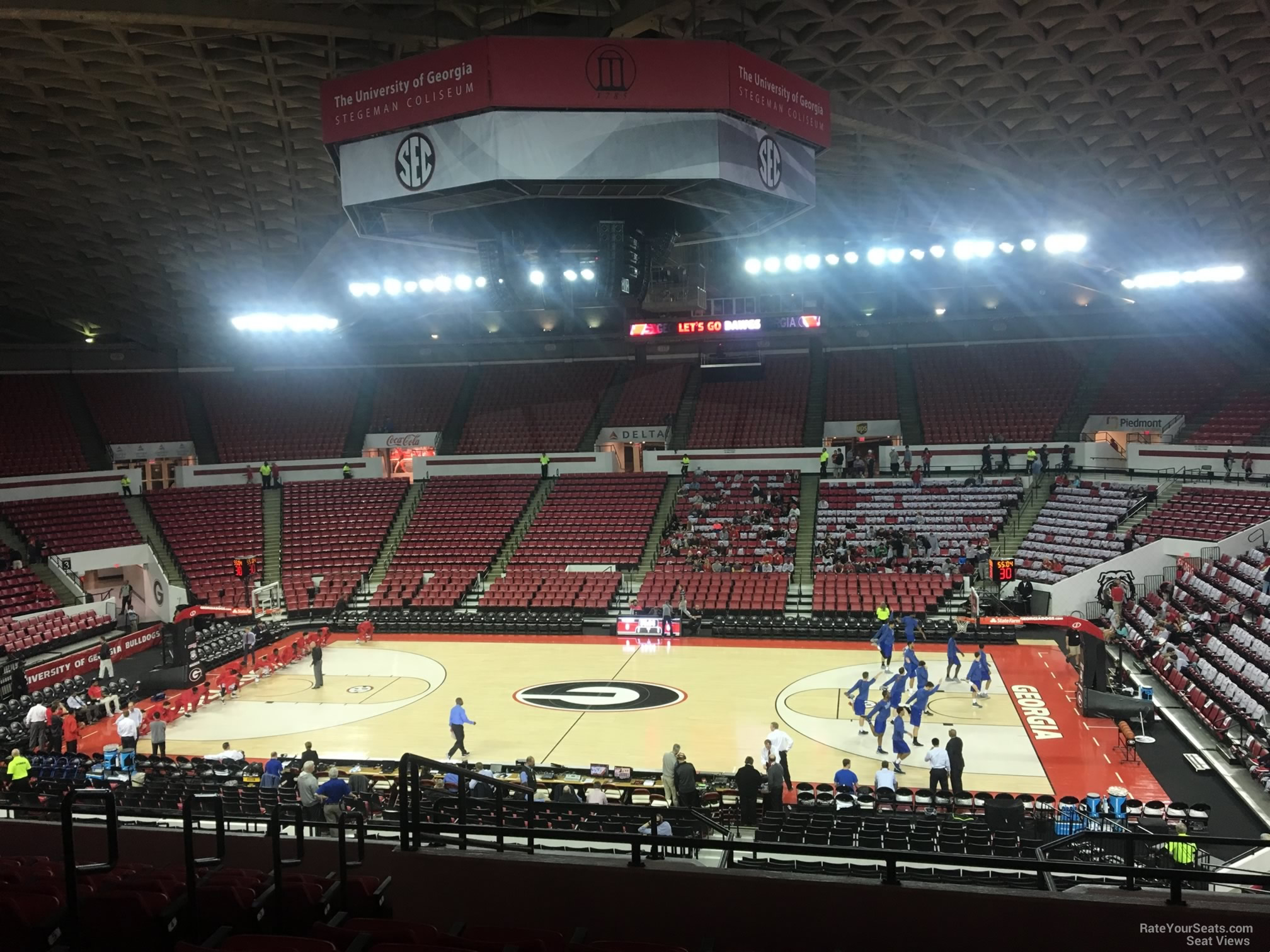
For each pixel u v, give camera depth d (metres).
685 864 7.24
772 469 40.97
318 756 19.53
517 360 49.50
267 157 27.19
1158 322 42.44
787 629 31.25
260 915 6.84
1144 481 35.38
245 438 45.69
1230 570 26.36
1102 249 32.66
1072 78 22.19
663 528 37.91
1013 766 18.84
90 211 30.30
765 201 16.39
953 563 33.12
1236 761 18.08
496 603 34.28
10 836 10.74
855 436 42.25
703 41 14.80
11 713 23.12
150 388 46.12
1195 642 23.33
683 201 15.99
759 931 6.86
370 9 19.89
